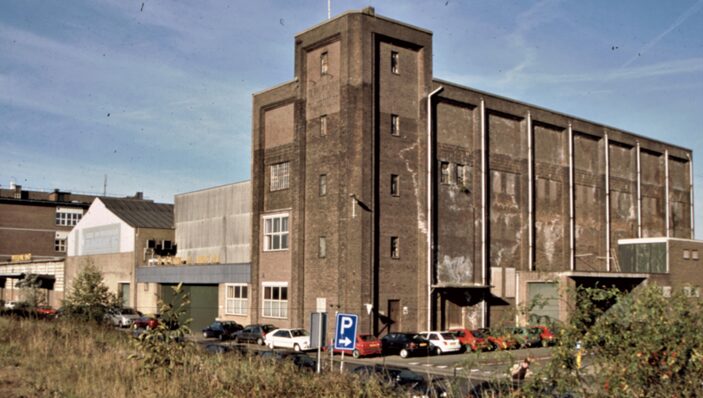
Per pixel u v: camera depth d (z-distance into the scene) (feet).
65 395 55.01
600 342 29.04
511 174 170.60
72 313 130.72
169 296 199.62
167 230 216.74
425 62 153.17
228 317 177.47
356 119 142.72
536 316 31.40
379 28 146.72
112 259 221.66
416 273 148.46
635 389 28.02
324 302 147.23
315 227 151.94
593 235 190.60
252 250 169.07
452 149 157.79
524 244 169.99
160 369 59.93
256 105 171.32
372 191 141.90
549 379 29.91
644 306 28.58
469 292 156.25
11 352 77.41
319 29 152.46
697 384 27.37
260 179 169.07
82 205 323.16
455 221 155.84
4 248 303.48
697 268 184.24
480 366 39.65
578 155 189.26
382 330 141.59
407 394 52.49
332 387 54.08
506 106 169.37
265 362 64.95
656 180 217.15
